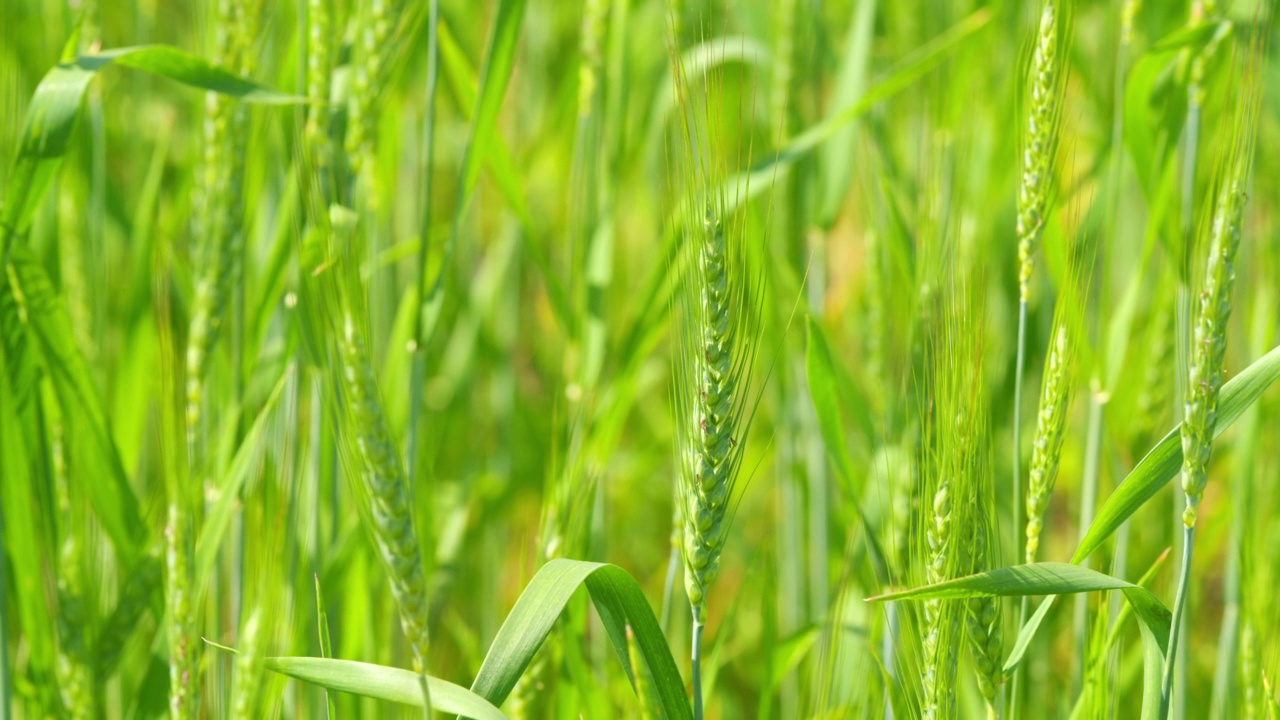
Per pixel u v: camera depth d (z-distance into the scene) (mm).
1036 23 1139
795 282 1384
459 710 1056
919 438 1157
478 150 1227
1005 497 1440
